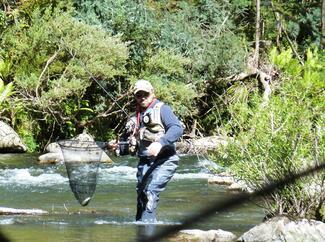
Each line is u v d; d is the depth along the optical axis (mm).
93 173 7000
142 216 8594
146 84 8453
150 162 8609
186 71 22750
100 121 21312
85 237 7422
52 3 22375
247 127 8414
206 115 22188
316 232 7199
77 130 20906
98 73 20125
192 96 21359
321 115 8086
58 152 17797
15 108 19828
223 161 8414
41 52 20391
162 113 8445
